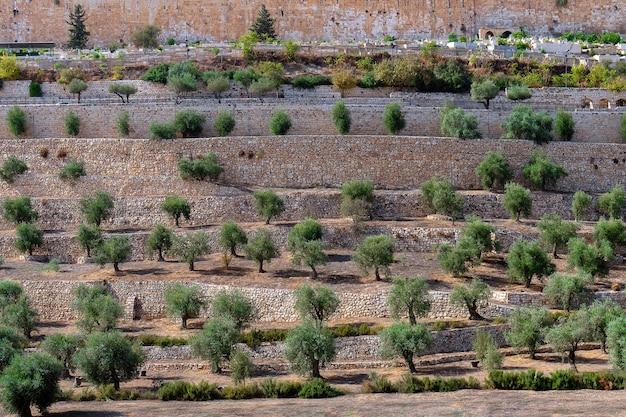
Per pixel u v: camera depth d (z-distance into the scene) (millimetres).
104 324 130250
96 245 153750
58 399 111062
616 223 154500
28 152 178000
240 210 165750
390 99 199250
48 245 159250
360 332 126688
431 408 100438
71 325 138500
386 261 141250
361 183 165625
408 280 131625
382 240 142500
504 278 144750
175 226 164875
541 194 170125
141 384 118500
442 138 176500
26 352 125625
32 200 169000
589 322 122688
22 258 157250
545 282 144000
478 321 131000
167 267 150625
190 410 103875
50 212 168000
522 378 110625
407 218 166125
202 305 136000
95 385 115688
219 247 158250
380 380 112188
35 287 143250
